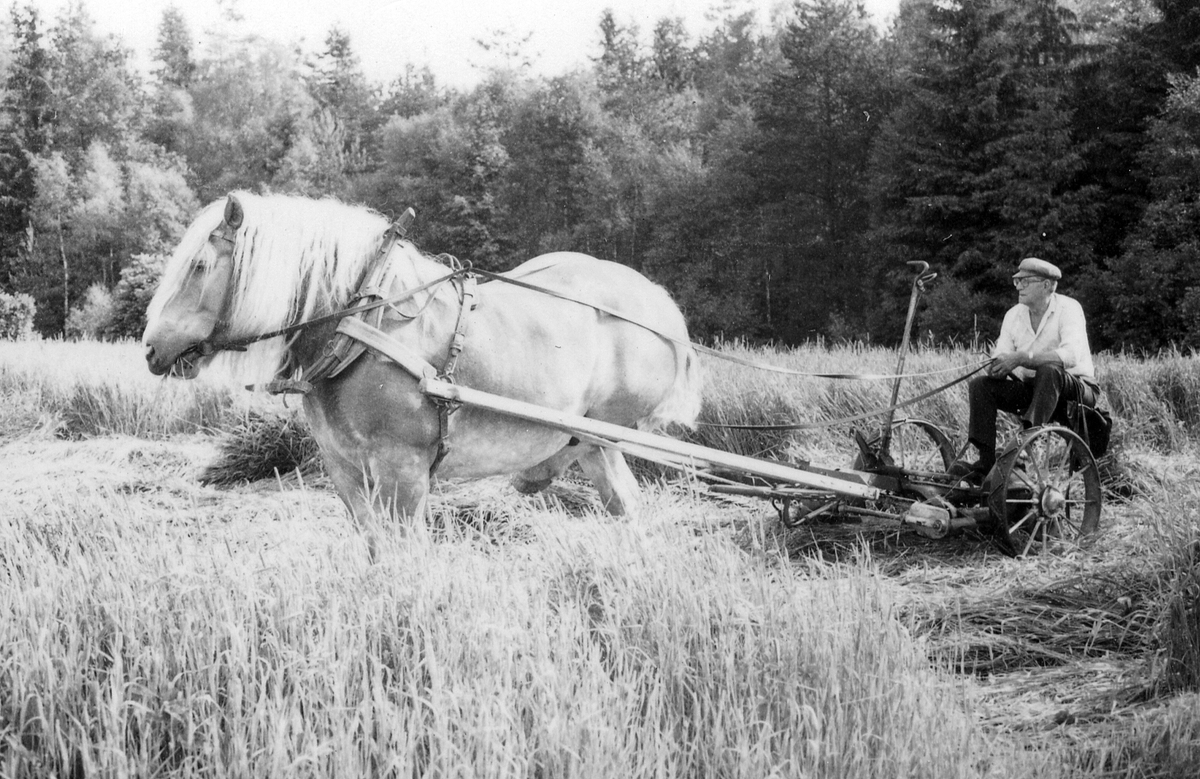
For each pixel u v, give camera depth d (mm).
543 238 47156
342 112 70375
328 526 4738
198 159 60031
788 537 6164
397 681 3398
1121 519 6133
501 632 3436
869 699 3436
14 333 30406
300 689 3186
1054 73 30062
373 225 4789
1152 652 4312
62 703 3213
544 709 3225
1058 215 28266
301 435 8867
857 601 3934
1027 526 5801
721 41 61969
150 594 3539
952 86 30766
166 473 8977
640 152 44250
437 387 4488
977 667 4391
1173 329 24875
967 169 30906
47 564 3783
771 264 38656
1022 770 3260
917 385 9414
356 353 4504
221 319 4539
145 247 48844
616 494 5773
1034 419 5793
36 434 10867
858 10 40344
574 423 4863
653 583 3879
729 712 3338
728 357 5855
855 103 37875
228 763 3057
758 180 39250
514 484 5910
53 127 56281
